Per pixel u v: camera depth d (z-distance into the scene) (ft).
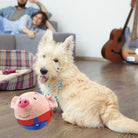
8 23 11.68
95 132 3.08
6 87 5.39
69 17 15.67
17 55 7.86
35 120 2.53
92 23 14.49
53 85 3.65
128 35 12.44
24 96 2.65
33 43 9.75
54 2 16.29
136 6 11.89
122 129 2.94
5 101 4.51
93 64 11.75
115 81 7.14
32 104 2.50
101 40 14.17
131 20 12.67
